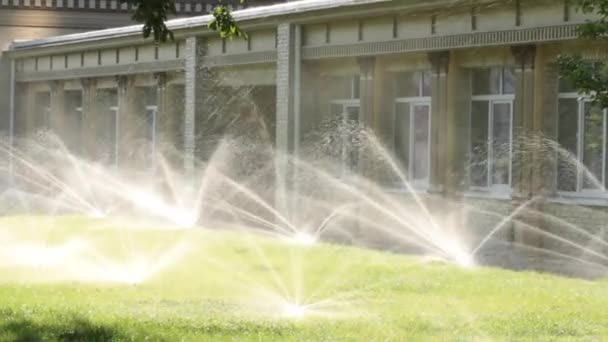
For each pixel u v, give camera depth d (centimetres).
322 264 2112
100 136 4325
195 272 1989
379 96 2889
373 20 2852
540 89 2419
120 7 4856
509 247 2481
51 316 1461
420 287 1778
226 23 1914
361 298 1662
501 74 2586
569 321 1435
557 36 2322
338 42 2967
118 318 1442
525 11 2405
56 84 4575
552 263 2186
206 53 3572
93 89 4312
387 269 2025
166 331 1342
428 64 2753
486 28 2505
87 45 4212
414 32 2723
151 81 3972
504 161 2566
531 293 1705
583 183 2370
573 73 1730
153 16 1698
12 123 4819
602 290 1742
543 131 2422
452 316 1474
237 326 1382
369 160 2900
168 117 3850
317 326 1389
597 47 2297
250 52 3328
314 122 3102
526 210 2438
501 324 1410
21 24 4797
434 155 2688
